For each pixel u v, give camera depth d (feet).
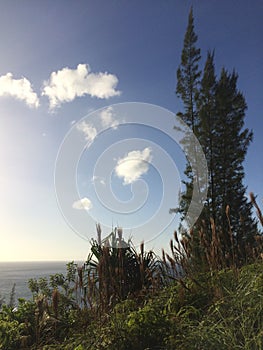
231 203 54.54
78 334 9.45
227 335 7.07
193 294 9.75
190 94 63.62
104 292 11.83
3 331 10.21
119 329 8.58
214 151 59.88
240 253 12.10
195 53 64.28
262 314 7.37
